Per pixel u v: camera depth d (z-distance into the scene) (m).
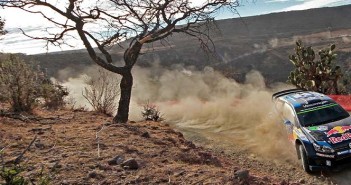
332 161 7.59
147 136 8.49
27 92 10.62
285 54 94.12
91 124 9.45
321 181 7.43
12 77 10.38
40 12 9.62
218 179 5.55
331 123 8.52
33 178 5.15
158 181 5.43
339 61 79.88
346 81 26.61
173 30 10.40
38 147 6.79
